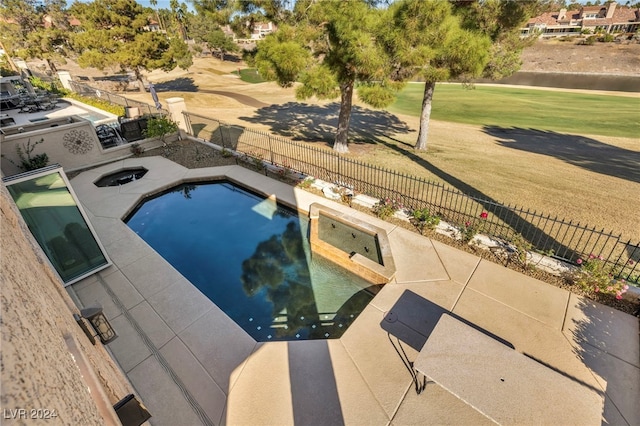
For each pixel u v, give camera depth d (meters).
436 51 9.93
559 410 3.41
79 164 12.27
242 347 5.25
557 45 65.25
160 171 11.96
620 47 58.50
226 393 4.59
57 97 23.77
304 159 13.34
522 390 3.61
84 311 3.39
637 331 5.28
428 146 16.19
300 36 10.30
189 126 15.80
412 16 9.06
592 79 47.22
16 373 0.65
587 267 6.16
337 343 5.24
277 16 11.79
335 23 9.50
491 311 5.71
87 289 6.49
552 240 7.72
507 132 19.22
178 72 50.12
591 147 16.00
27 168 10.95
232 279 7.14
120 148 13.33
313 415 4.29
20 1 40.19
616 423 4.11
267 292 6.75
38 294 1.38
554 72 55.16
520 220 8.62
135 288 6.50
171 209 9.99
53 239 6.16
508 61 13.47
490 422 4.13
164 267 7.07
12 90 24.38
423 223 8.11
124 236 8.17
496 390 3.62
